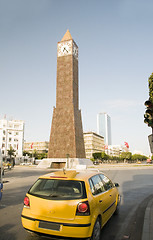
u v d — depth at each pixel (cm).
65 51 4959
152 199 873
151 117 543
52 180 438
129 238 464
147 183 1474
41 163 4391
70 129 4459
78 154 4441
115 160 12394
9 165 3675
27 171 3164
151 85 790
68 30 5250
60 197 393
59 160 4291
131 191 1130
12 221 586
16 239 452
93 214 389
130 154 11644
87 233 364
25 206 420
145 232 463
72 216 372
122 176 2044
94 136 11719
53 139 4531
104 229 523
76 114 4744
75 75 4972
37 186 438
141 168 3853
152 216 588
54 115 4669
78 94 5050
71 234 365
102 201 452
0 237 463
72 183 416
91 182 451
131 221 590
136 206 777
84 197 386
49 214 386
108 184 579
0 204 809
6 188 1259
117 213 658
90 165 4522
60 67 4912
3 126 8175
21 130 8588
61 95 4741
